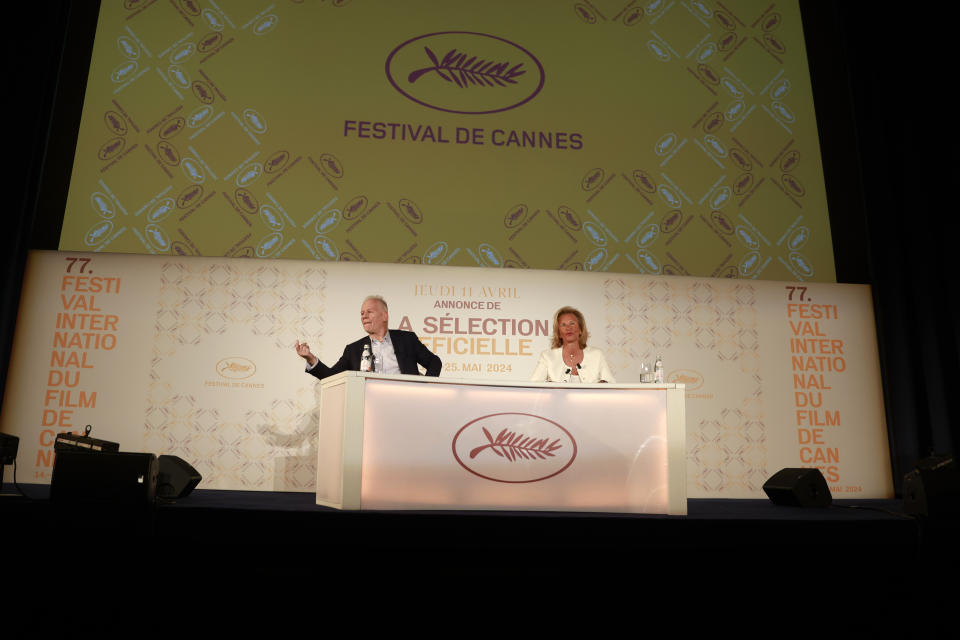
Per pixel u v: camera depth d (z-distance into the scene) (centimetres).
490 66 595
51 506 290
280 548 298
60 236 538
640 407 353
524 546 304
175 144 558
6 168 519
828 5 631
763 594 311
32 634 283
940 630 312
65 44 560
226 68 573
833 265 595
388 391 334
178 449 516
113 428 511
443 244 565
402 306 546
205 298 534
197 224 550
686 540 311
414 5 600
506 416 344
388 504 326
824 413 563
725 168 598
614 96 600
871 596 314
